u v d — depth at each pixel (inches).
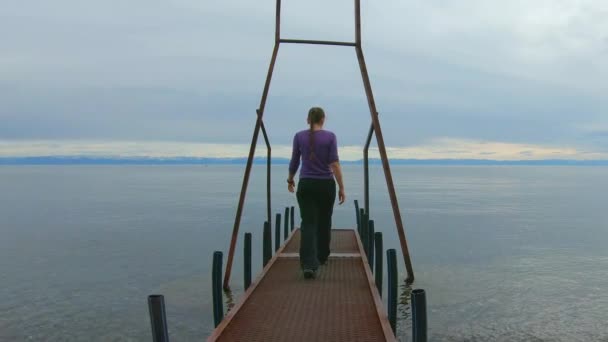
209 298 602.2
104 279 743.7
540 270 805.9
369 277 217.2
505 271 789.9
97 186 5925.2
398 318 505.7
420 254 974.4
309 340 144.6
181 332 470.9
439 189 5167.3
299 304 180.4
